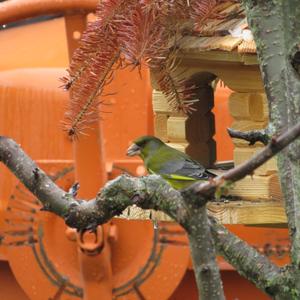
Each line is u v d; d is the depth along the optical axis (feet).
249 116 22.04
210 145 24.99
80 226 11.59
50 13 23.16
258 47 12.01
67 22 23.27
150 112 29.40
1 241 28.99
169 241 27.63
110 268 27.32
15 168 11.62
